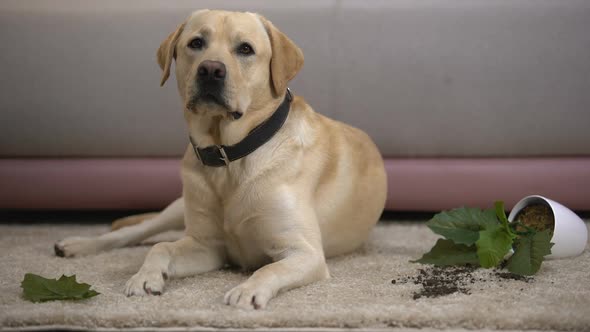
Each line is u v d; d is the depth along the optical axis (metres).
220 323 1.87
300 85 2.61
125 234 2.40
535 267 2.11
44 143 2.64
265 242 2.13
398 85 2.60
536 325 1.86
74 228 2.64
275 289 1.98
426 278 2.11
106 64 2.61
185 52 2.12
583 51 2.56
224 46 2.09
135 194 2.65
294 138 2.16
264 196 2.11
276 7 2.61
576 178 2.59
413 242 2.43
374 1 2.60
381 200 2.37
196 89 2.06
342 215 2.25
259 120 2.13
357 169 2.29
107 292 2.04
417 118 2.61
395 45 2.59
